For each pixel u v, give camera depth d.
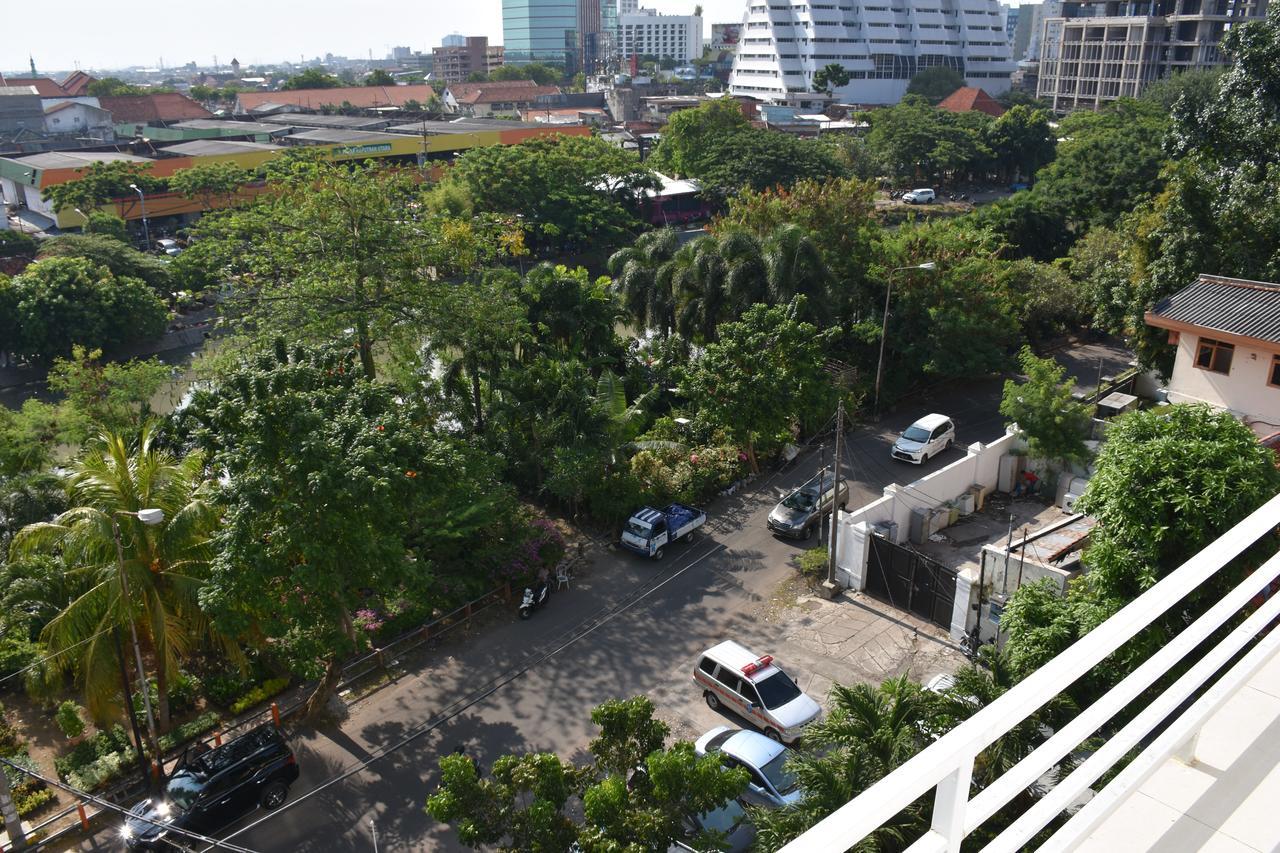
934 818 2.71
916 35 138.88
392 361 30.67
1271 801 3.58
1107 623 3.11
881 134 86.00
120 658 16.52
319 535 17.05
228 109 159.12
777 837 10.60
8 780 16.09
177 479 17.66
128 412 29.09
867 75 136.88
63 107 118.25
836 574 24.12
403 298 29.39
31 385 42.34
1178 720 3.60
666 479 28.25
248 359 24.08
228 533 16.45
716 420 29.27
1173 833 3.43
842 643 21.59
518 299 31.66
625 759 12.51
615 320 35.25
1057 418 27.25
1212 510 11.06
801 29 137.00
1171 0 108.75
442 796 11.53
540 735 18.80
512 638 22.11
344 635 17.83
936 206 78.75
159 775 17.30
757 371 28.66
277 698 20.09
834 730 11.46
